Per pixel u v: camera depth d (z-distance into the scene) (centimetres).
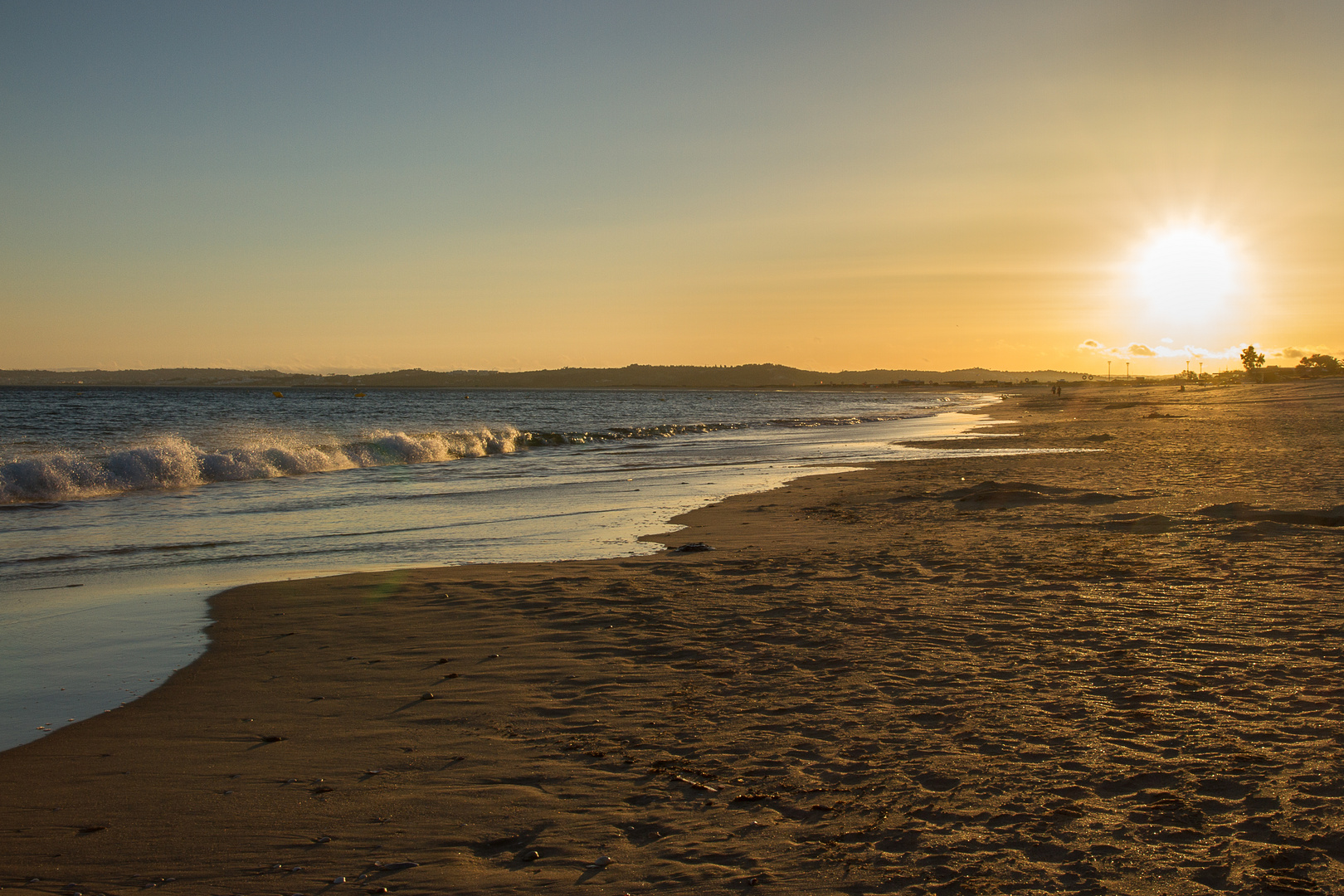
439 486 1919
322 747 470
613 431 3966
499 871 333
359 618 758
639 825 369
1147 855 327
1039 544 1044
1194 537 1046
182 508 1573
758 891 313
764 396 17162
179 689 575
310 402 9156
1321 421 3794
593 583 882
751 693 539
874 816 369
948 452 2778
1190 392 9925
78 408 6512
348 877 332
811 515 1387
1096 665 571
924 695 522
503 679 584
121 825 380
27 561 1069
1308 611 691
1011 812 366
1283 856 321
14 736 493
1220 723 459
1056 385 16475
